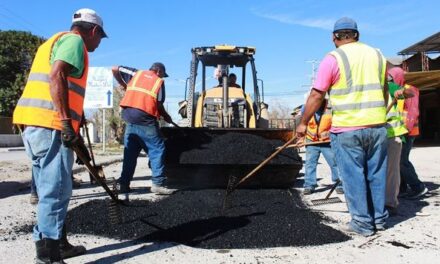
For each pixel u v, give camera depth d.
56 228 3.56
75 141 3.40
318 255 4.03
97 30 3.82
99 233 4.73
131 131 6.93
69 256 3.98
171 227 4.87
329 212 5.78
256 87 9.88
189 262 3.85
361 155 4.66
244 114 9.14
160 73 7.22
